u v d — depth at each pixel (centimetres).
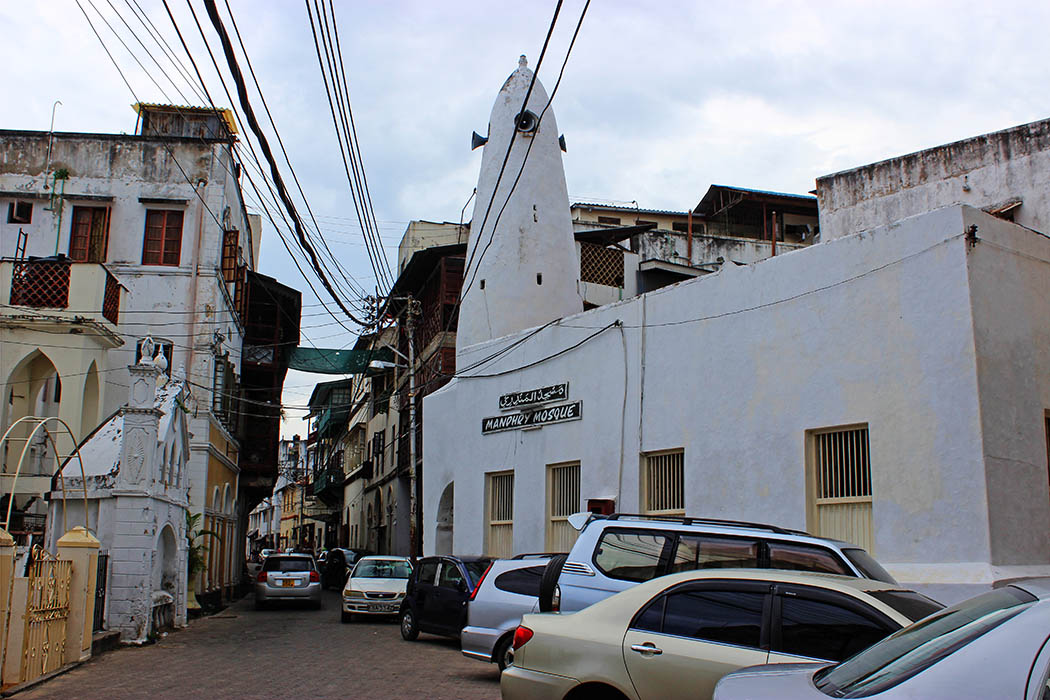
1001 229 1229
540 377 1955
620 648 606
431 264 3122
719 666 568
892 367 1243
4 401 2056
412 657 1393
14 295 2130
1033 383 1220
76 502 1553
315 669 1235
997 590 459
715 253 3938
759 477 1412
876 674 413
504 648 1157
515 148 2420
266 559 2583
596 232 3133
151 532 1516
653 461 1644
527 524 1920
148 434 1530
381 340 4056
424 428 2402
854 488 1289
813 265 1376
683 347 1591
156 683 1084
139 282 2781
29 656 1060
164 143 2880
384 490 4138
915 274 1232
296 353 3161
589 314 1828
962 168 2048
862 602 561
